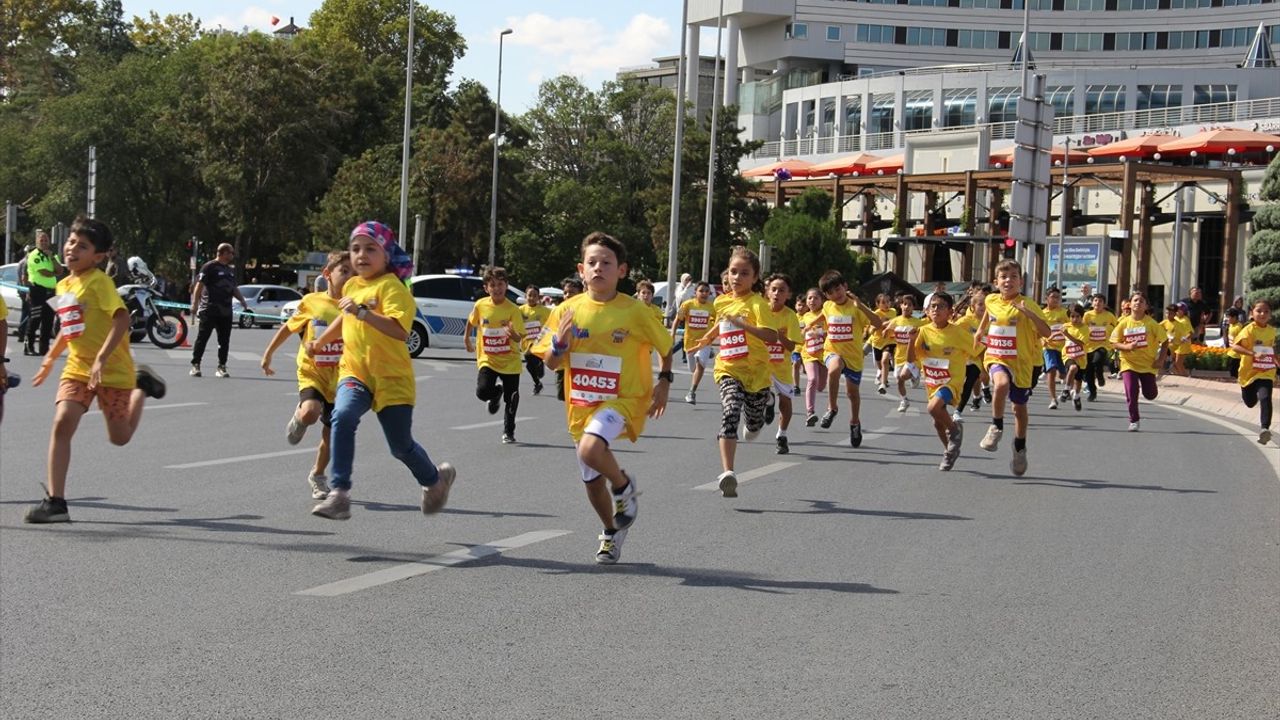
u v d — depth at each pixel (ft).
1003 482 42.65
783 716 17.06
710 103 495.00
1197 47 369.09
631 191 285.84
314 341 31.71
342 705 16.93
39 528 28.32
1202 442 60.39
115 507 31.30
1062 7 380.58
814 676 18.94
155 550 26.32
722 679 18.63
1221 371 124.36
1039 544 30.78
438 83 284.20
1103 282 171.63
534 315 73.41
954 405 44.47
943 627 22.20
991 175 228.22
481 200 245.24
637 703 17.38
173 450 42.75
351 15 310.24
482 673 18.56
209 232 236.63
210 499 32.99
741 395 38.27
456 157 242.37
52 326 83.61
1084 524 34.09
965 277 240.94
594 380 26.37
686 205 236.22
